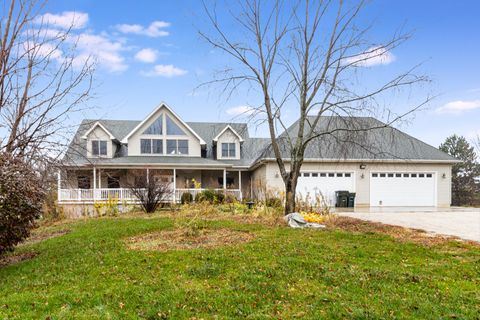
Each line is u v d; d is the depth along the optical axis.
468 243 7.28
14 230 6.10
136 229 9.32
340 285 4.52
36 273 5.51
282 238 7.59
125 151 22.95
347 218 11.98
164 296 4.16
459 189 32.41
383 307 3.77
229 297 4.12
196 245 7.16
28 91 7.87
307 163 18.31
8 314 3.71
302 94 10.91
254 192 21.69
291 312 3.69
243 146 25.00
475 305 3.85
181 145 22.77
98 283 4.75
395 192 18.81
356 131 10.76
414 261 5.72
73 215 17.11
